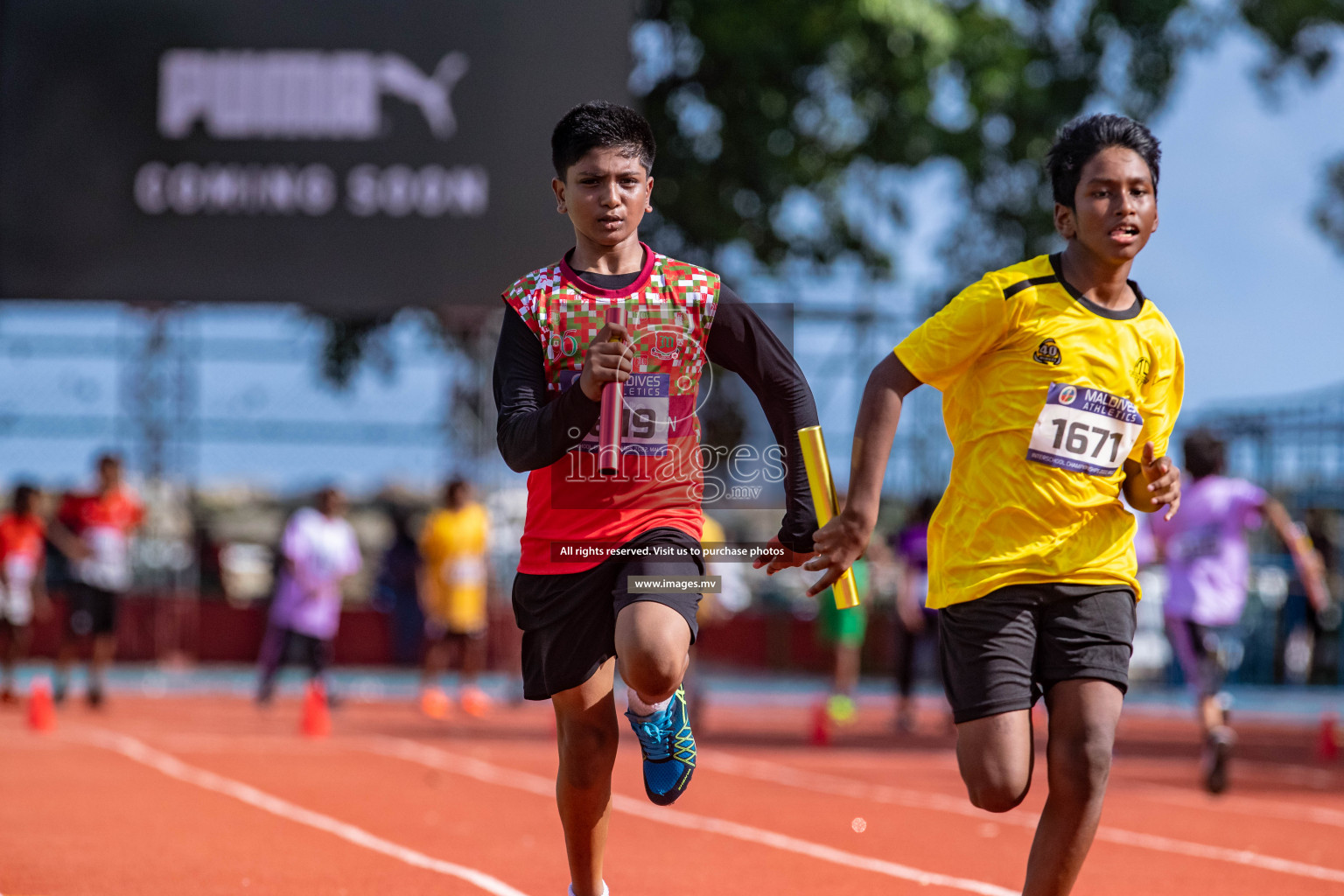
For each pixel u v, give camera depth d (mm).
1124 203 11039
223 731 35062
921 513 39844
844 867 17797
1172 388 11562
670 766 11266
